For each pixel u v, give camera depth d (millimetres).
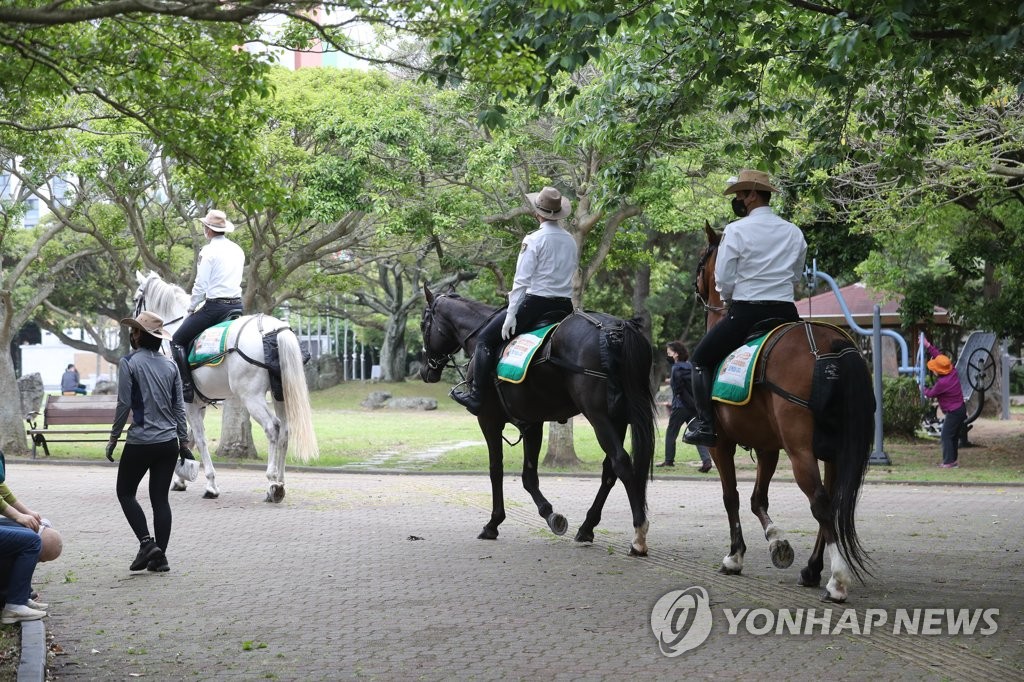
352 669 6301
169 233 22734
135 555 10172
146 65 9922
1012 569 9289
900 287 26656
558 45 8914
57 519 12453
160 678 6121
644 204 18703
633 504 9789
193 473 11422
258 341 13680
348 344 64188
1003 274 25125
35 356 65125
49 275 27203
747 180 8453
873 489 16281
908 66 10633
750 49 10852
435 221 18484
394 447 24859
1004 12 8453
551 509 10883
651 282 42000
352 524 12164
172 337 14258
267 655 6625
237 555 10133
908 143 11875
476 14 8734
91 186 21625
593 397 9664
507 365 10414
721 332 8438
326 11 8281
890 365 28984
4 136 17062
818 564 8484
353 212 21875
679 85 11938
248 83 10148
